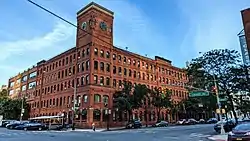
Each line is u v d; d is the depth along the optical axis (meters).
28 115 73.75
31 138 23.03
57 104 61.19
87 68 53.09
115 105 51.84
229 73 35.41
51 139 21.88
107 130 41.59
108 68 55.78
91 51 52.84
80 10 58.38
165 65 74.12
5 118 72.44
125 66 60.19
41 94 69.88
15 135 27.52
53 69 66.56
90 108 49.59
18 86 86.56
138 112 59.88
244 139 14.52
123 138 23.17
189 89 39.22
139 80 63.22
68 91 57.75
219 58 35.97
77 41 57.91
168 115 70.56
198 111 73.62
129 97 52.12
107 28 57.56
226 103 38.19
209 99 41.41
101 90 52.72
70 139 21.94
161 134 28.72
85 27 56.09
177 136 25.66
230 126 31.31
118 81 57.34
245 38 22.44
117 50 58.91
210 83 35.81
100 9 56.75
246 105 38.59
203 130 35.66
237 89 35.53
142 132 32.78
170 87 73.31
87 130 42.44
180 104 70.69
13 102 72.81
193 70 37.66
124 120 55.44
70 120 54.62
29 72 80.31
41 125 44.31
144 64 66.44
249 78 35.09
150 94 59.88
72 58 58.97
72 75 57.62
